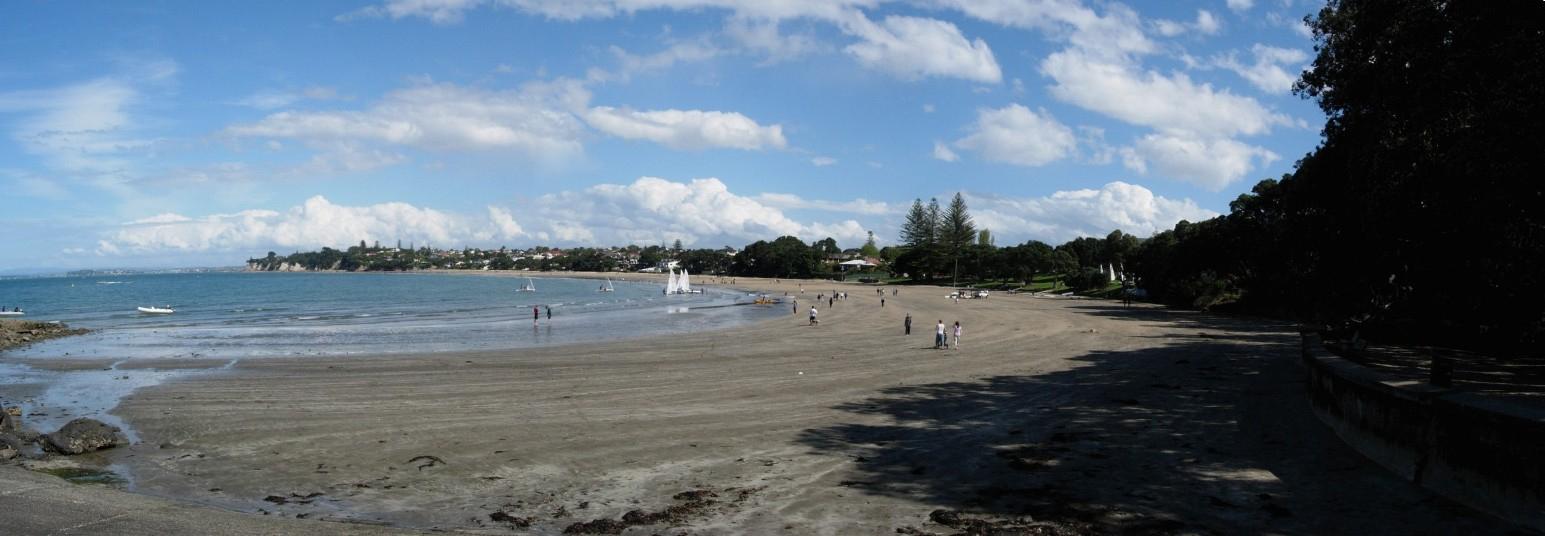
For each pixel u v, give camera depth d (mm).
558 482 13523
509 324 56750
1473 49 15914
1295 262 31938
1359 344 24516
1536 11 14602
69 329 51062
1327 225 25016
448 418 19125
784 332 47000
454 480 13680
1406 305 26672
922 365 29672
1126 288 91312
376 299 109812
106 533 9992
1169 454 15086
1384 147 18234
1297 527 10922
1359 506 11711
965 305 80188
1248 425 17578
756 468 14336
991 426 17953
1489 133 14336
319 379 26250
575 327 53188
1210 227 69125
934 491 12812
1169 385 23859
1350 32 21734
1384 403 13859
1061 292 108000
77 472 14266
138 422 18828
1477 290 19891
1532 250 15852
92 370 30016
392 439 16812
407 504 12336
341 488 13211
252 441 16656
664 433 17344
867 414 19531
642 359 31906
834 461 14812
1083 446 15859
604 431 17562
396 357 33000
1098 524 11086
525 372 27750
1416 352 24469
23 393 24250
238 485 13406
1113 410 19750
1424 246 19500
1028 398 21797
